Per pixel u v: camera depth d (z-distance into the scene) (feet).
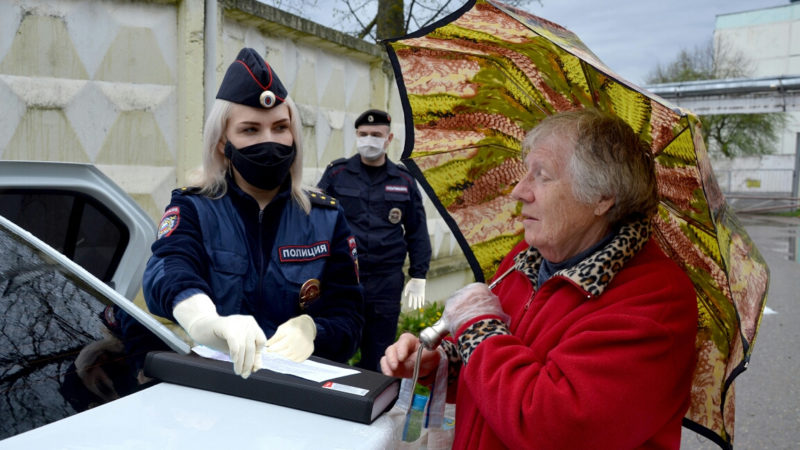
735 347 4.32
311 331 4.97
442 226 20.07
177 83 12.07
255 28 13.39
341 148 16.56
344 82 16.47
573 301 4.37
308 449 3.49
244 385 4.10
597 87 4.56
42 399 3.91
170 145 12.12
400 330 16.28
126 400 3.97
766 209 77.61
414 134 5.58
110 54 11.39
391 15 22.17
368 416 3.89
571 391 3.91
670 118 4.00
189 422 3.71
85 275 4.99
